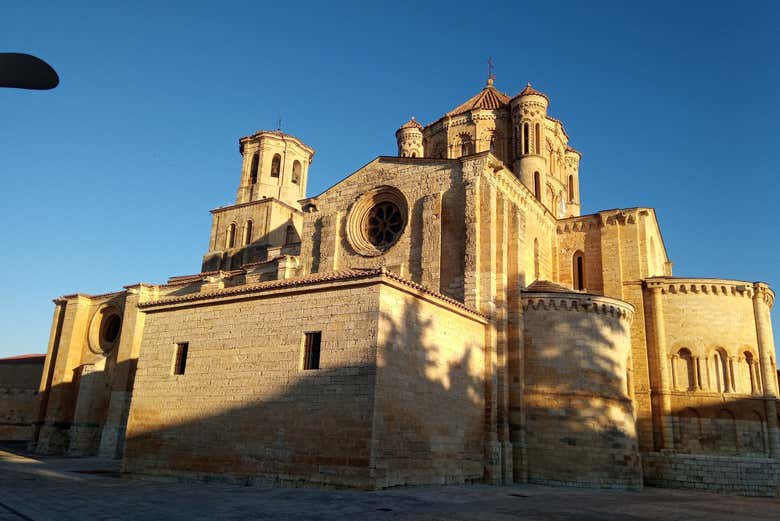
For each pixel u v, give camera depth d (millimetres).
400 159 35469
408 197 34469
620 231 40312
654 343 37500
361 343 22203
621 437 29688
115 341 51219
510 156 46750
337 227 36750
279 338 24672
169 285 50094
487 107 48312
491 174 33031
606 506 19688
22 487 20656
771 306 39312
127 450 27859
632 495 25047
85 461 39562
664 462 32938
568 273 41000
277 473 22688
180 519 14266
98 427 48625
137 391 28641
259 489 21172
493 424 28375
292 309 24719
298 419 22844
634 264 39250
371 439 20734
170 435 26656
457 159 33219
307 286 24234
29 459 39156
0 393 65062
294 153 63438
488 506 18219
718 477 31016
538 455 29391
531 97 45375
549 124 48781
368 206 36438
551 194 46719
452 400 26156
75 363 52906
